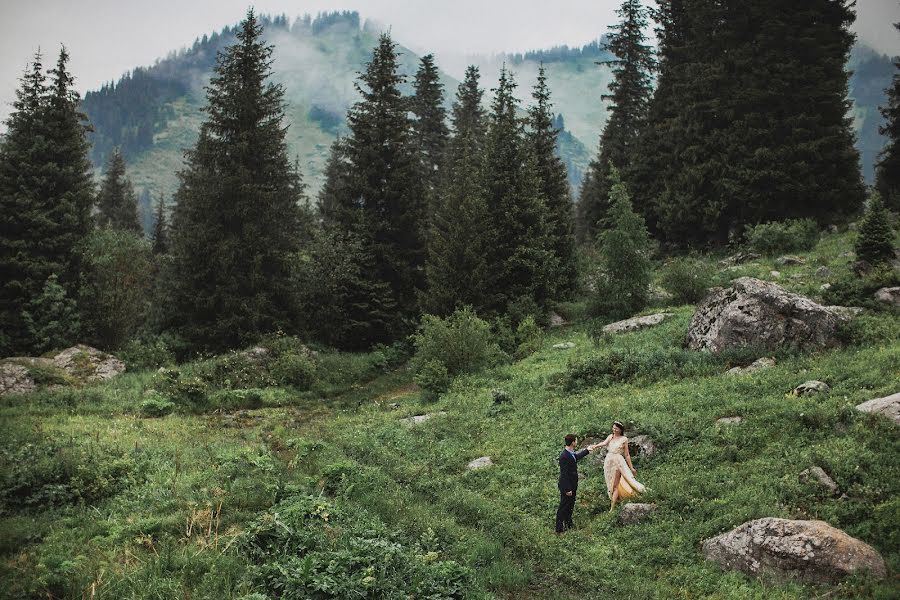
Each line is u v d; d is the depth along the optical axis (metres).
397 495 12.20
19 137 31.14
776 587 8.13
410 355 33.53
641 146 45.16
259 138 33.75
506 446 15.51
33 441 13.60
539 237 33.28
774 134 37.19
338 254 34.88
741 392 14.81
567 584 9.30
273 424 19.48
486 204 33.44
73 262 31.38
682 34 45.00
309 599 7.40
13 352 28.36
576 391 18.47
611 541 10.50
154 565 8.14
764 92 36.94
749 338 18.06
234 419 20.23
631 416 14.65
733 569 8.94
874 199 23.88
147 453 13.57
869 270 22.69
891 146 39.38
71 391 21.53
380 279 36.28
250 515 9.91
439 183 46.00
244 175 32.56
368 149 36.72
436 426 17.94
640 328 25.14
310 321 35.06
